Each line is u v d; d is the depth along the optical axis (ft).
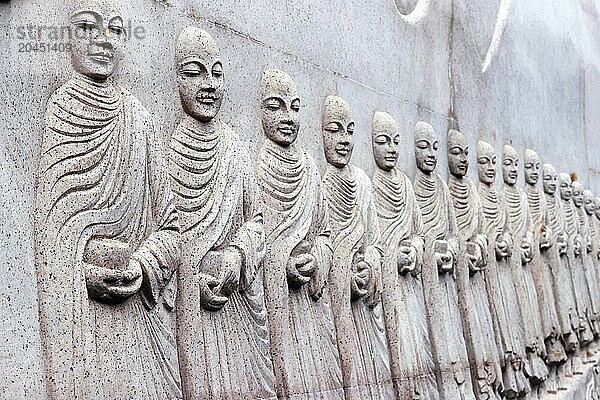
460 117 22.00
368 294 15.90
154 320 10.91
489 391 20.36
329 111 15.79
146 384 10.57
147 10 11.76
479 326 20.74
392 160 17.56
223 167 12.40
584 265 30.68
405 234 17.62
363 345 15.57
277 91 14.06
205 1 12.92
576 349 28.19
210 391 11.65
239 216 12.69
